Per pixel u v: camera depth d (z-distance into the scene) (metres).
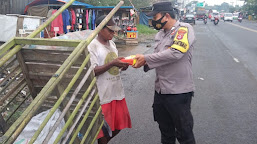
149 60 2.32
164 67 2.44
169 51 2.26
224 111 4.34
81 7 13.30
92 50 2.36
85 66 1.93
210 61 8.76
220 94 5.23
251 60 9.12
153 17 2.47
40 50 1.95
